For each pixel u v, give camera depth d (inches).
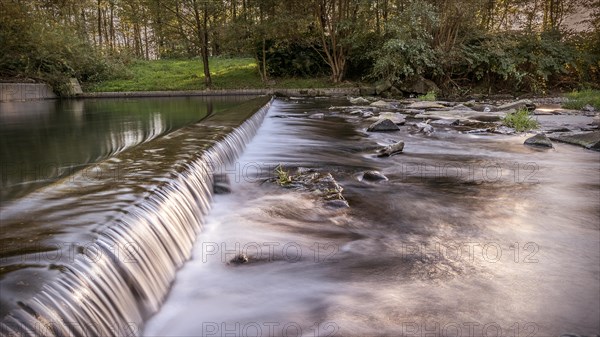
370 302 113.4
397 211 188.4
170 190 146.1
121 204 122.2
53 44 852.6
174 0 933.8
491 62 901.8
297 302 114.1
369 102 735.7
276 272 130.3
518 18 1048.2
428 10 842.2
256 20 973.8
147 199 128.9
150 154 201.5
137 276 103.7
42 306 71.8
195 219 159.2
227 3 961.5
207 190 189.0
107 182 146.5
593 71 962.7
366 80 996.6
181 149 216.1
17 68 840.3
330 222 174.2
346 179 243.8
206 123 338.3
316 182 225.9
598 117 533.0
